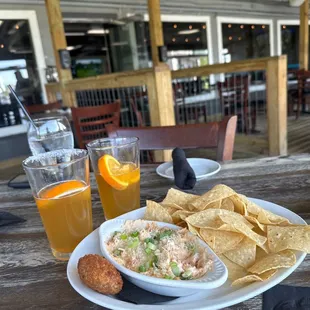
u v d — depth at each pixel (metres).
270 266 0.50
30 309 0.54
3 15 5.06
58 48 4.16
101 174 0.81
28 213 0.96
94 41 8.25
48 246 0.75
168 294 0.49
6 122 5.18
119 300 0.48
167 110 2.91
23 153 5.39
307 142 4.52
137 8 6.90
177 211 0.70
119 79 3.22
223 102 5.46
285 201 0.84
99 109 2.76
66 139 1.15
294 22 10.00
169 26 7.47
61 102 4.94
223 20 8.23
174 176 1.03
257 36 9.18
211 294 0.49
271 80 2.92
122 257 0.55
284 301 0.49
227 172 1.12
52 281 0.61
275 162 1.18
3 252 0.74
